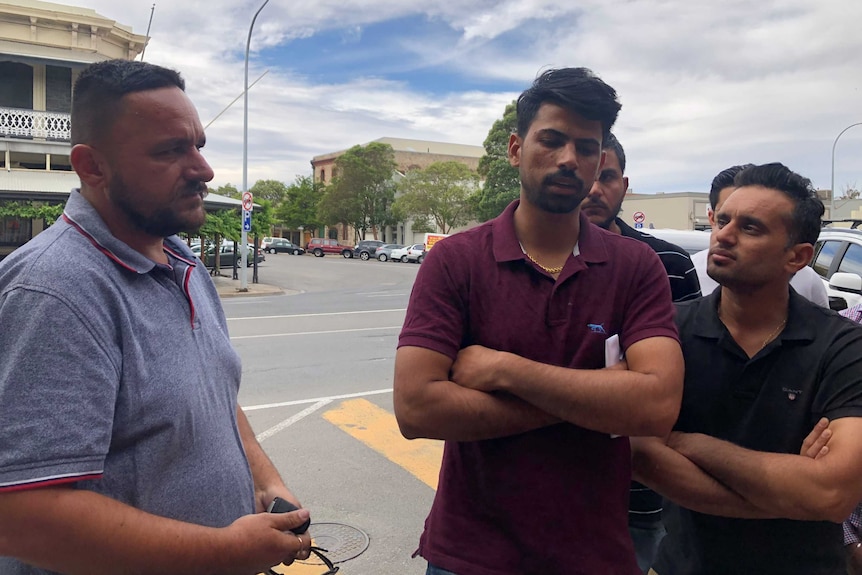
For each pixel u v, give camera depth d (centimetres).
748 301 195
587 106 174
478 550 173
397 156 6988
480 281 182
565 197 178
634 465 197
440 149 7788
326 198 5562
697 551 196
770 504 173
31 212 1934
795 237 188
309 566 330
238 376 180
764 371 190
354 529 373
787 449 185
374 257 4622
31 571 139
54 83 2331
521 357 171
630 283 184
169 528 133
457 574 173
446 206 4956
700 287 332
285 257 4519
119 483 136
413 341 178
